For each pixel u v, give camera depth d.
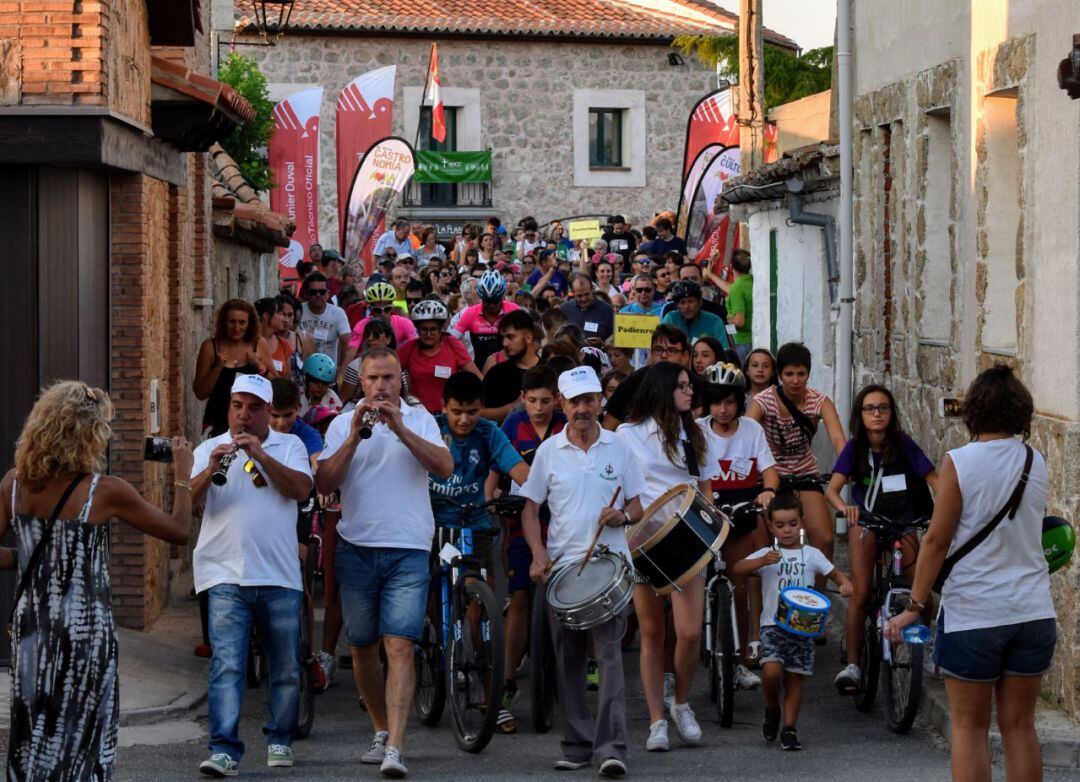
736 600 23.47
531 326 27.12
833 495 22.47
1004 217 25.25
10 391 23.92
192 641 25.89
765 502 21.34
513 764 19.53
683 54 91.88
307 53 86.25
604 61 91.44
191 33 27.34
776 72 86.12
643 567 20.16
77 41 22.97
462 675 20.38
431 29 87.19
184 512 15.78
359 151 73.69
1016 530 15.53
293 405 20.31
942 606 15.85
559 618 18.61
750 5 55.31
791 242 43.16
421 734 21.31
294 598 19.03
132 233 25.98
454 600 20.48
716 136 62.97
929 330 29.39
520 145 90.69
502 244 65.12
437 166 88.50
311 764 19.45
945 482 15.62
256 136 68.56
